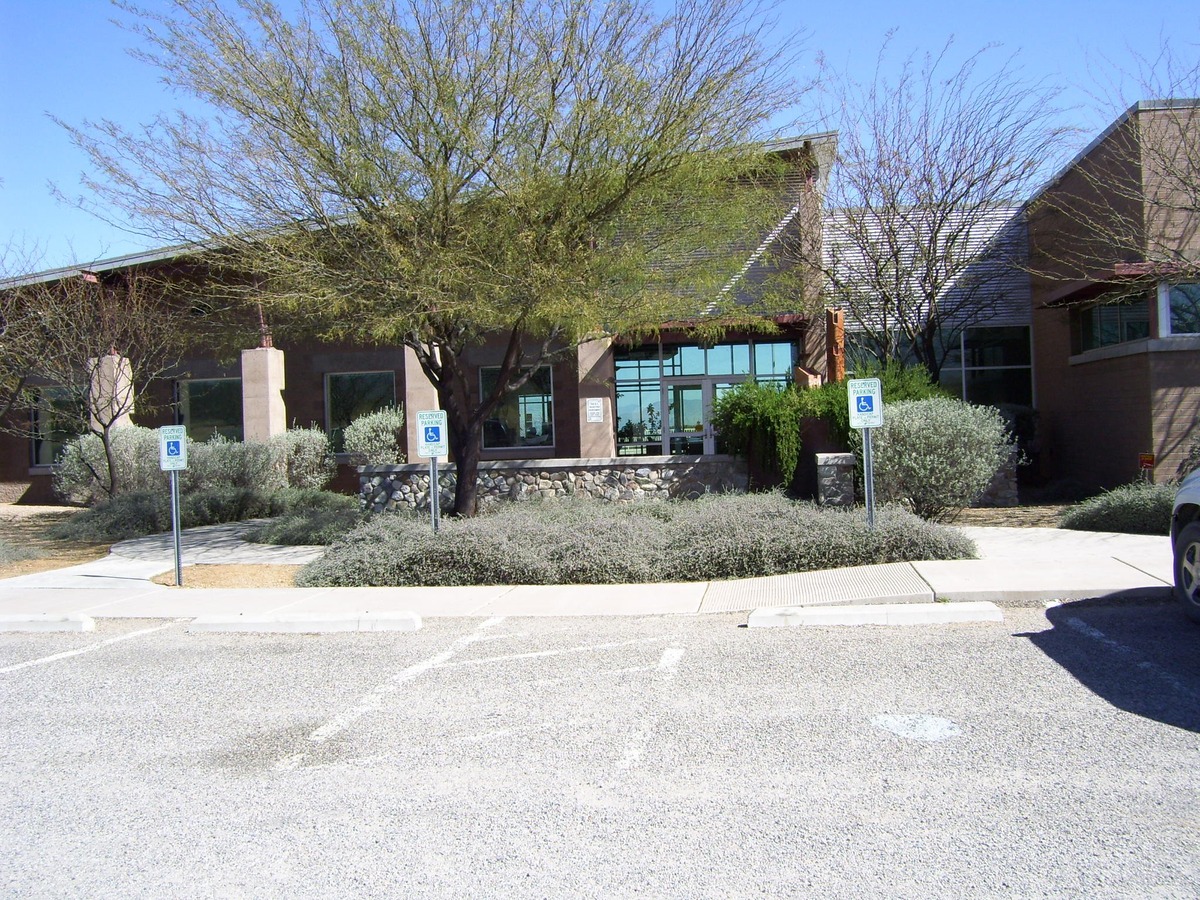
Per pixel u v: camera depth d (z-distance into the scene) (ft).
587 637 27.37
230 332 50.39
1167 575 29.94
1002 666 21.88
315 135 42.27
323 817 15.05
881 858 12.75
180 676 24.79
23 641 30.19
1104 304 57.41
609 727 18.95
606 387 67.46
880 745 17.13
